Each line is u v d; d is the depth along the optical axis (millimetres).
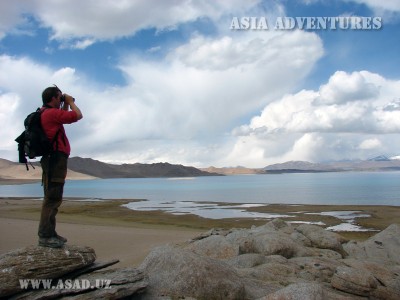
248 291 9453
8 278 6840
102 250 21438
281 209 53281
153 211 53188
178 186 181000
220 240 14555
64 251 7629
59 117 7125
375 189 116938
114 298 7352
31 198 85812
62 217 43531
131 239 25406
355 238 29297
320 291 7840
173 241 24250
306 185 160375
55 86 7430
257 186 159625
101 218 43719
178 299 8289
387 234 17828
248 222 38969
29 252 7320
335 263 13227
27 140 6980
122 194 113625
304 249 14562
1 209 53312
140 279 8086
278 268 11930
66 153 7379
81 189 161875
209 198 85812
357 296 10672
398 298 10883
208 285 8680
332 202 69938
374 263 13148
